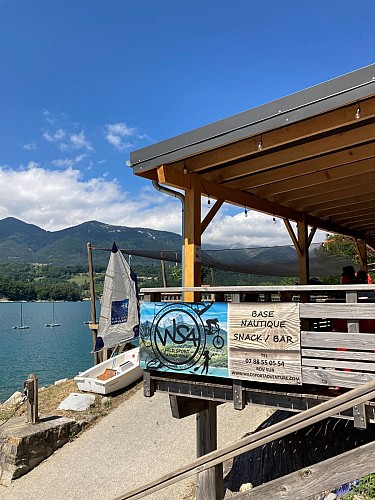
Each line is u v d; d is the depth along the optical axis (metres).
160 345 4.49
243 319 3.99
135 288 13.76
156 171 5.33
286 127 4.34
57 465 9.02
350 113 3.93
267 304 3.87
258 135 4.53
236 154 4.74
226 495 6.30
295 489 2.99
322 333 3.58
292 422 2.69
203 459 3.07
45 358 25.77
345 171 5.95
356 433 5.98
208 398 4.26
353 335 3.44
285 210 7.92
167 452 8.53
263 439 2.80
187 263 5.25
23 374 21.33
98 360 14.23
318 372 3.56
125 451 8.99
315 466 2.95
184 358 4.32
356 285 3.42
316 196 7.44
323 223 9.32
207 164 5.00
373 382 2.45
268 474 6.20
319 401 3.61
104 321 12.80
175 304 4.42
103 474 8.29
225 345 4.08
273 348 3.80
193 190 5.32
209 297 7.38
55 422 10.04
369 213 8.92
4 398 17.06
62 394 12.45
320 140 4.81
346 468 2.84
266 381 3.81
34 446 9.16
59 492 8.00
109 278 13.02
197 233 5.31
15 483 8.67
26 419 10.28
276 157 5.18
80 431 10.30
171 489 7.25
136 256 13.48
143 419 10.28
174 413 4.56
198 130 4.57
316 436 6.34
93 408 11.26
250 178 6.15
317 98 3.80
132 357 13.46
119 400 11.74
